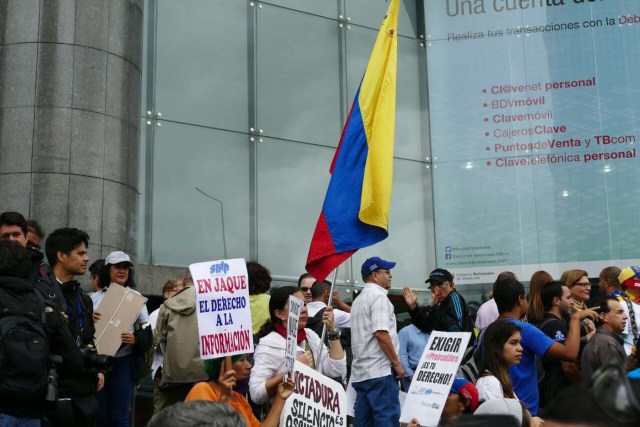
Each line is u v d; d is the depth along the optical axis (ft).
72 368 20.63
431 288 32.12
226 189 45.19
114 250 36.04
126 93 37.58
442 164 49.44
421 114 50.52
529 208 48.21
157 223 42.93
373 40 51.19
